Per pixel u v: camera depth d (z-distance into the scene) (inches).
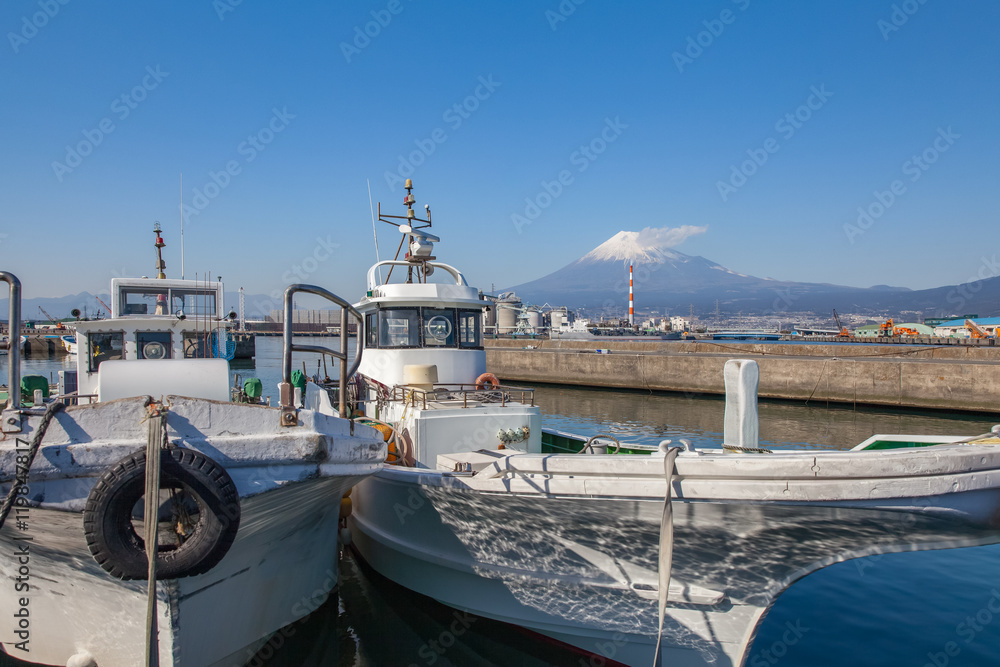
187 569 168.2
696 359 1227.2
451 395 328.5
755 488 183.3
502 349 1525.6
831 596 309.1
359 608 293.1
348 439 201.2
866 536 189.9
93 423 163.3
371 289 385.1
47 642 215.8
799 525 189.9
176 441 169.2
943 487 175.6
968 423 873.5
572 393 1272.1
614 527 210.8
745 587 211.3
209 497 166.2
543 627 247.0
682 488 189.6
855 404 1032.2
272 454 182.2
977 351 1053.2
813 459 179.9
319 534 252.7
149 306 395.5
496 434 290.0
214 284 407.5
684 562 213.0
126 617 198.4
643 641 230.7
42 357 1923.0
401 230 382.3
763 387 1123.9
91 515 159.3
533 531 226.5
